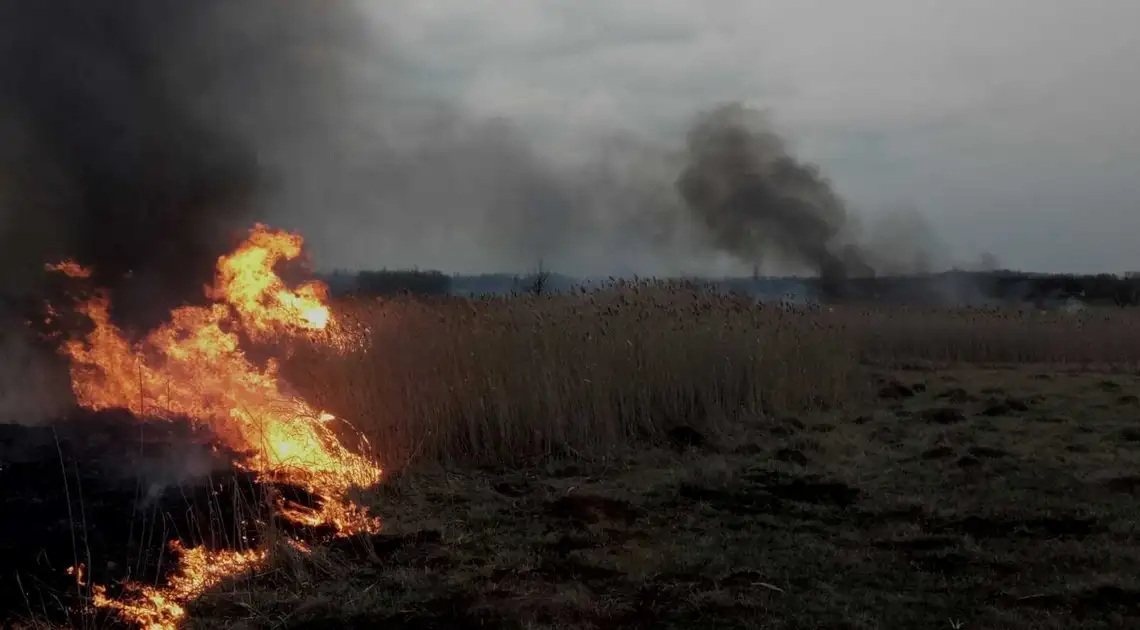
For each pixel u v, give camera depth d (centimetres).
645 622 435
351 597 460
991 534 573
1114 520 594
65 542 488
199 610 448
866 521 602
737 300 1197
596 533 571
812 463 771
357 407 791
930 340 1688
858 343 1619
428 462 770
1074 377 1345
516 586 478
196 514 540
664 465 775
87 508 527
